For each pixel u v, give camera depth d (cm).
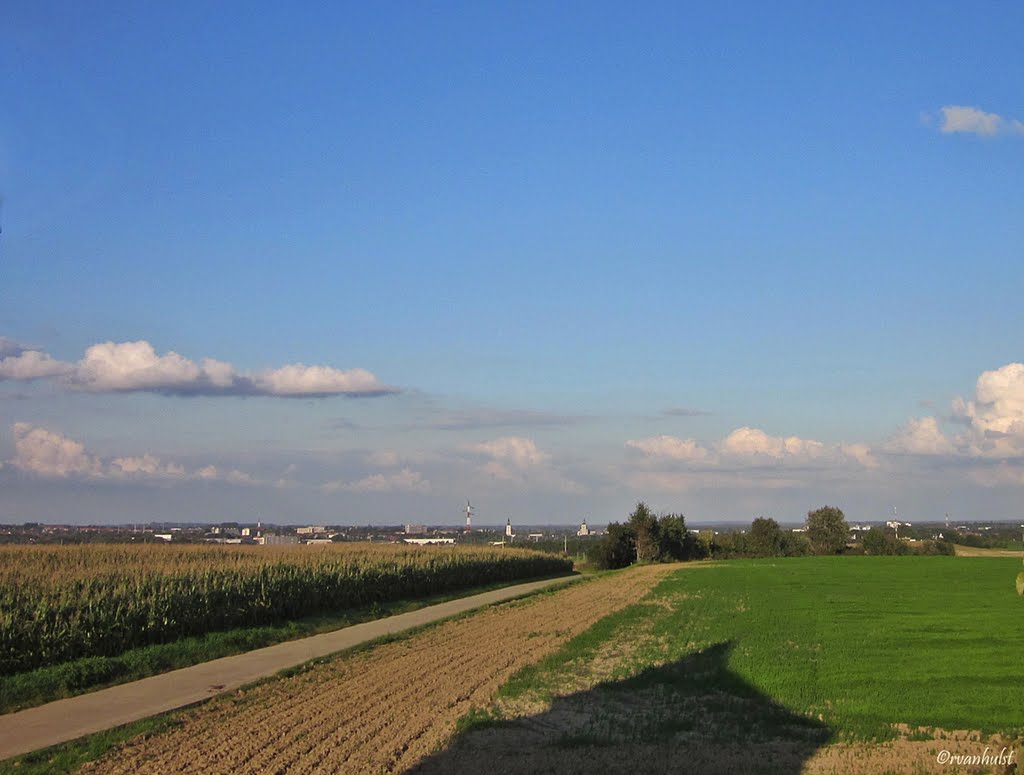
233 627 3038
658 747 1451
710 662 2309
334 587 3859
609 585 5944
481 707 1758
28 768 1284
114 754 1360
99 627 2338
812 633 2909
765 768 1334
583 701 1827
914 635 2841
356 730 1539
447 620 3634
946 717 1652
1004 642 2672
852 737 1521
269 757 1351
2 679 1922
